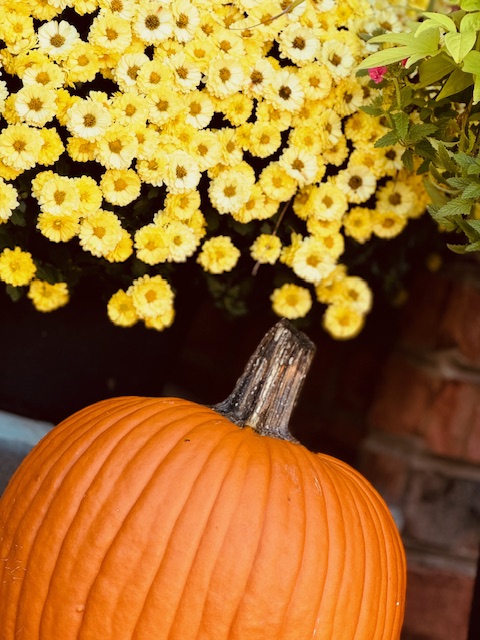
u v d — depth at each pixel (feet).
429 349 3.81
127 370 3.22
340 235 2.72
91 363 3.16
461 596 3.82
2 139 2.33
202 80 2.49
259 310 3.42
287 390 2.39
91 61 2.40
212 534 2.05
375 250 3.23
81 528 2.10
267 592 2.04
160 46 2.47
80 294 3.03
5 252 2.53
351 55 2.61
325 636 2.10
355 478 2.43
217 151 2.50
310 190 2.68
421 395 3.80
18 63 2.37
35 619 2.10
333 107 2.66
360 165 2.70
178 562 2.04
